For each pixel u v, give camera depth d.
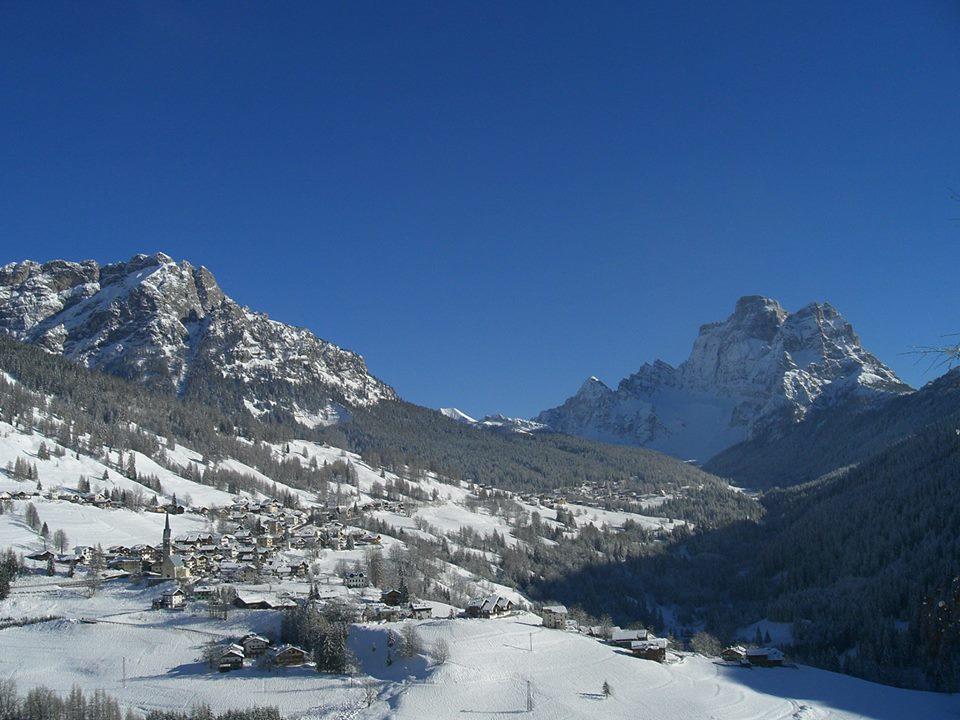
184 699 162.88
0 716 141.62
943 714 186.38
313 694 167.38
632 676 193.00
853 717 181.00
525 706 167.25
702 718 172.75
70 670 176.88
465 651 189.62
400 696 166.88
